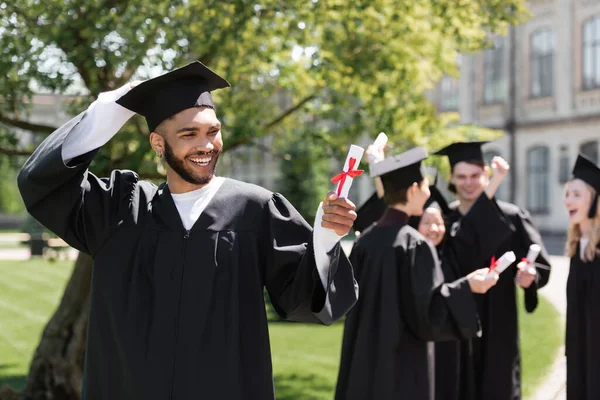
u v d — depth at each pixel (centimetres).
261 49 584
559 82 3000
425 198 410
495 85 3244
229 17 518
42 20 519
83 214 242
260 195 253
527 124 3112
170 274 236
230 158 786
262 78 687
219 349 233
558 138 3002
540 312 1058
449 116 714
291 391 632
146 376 229
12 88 504
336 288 236
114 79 551
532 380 639
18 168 585
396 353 388
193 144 236
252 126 556
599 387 444
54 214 238
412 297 386
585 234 465
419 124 658
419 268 388
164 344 231
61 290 1396
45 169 226
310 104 657
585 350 457
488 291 484
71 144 233
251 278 242
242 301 240
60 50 519
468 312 379
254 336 240
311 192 2486
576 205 459
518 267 466
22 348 842
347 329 410
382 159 414
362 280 403
